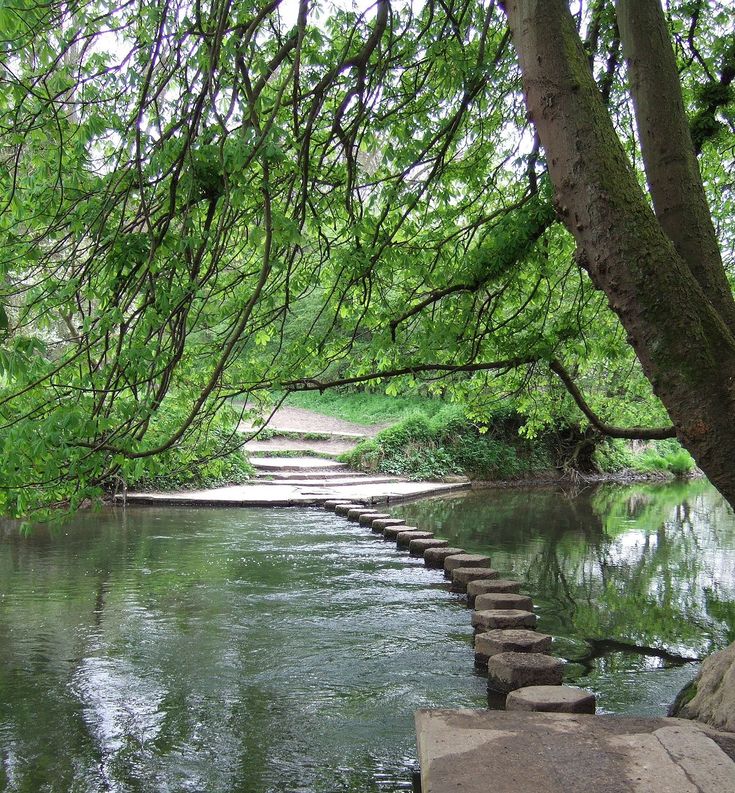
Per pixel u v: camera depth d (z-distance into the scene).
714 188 9.10
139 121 4.12
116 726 4.81
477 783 3.06
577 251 3.00
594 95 2.95
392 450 23.56
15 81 4.06
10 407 3.84
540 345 6.30
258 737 4.69
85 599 8.00
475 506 18.23
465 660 6.20
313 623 7.26
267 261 3.52
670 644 6.78
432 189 6.63
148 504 16.17
